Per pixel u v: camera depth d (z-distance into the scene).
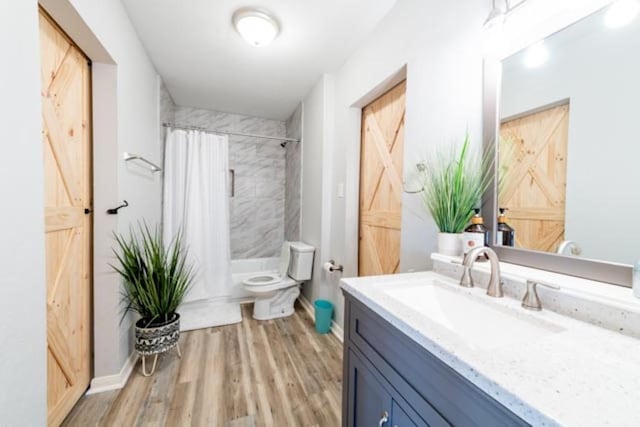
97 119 1.50
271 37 1.78
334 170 2.41
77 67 1.36
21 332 0.72
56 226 1.21
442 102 1.25
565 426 0.35
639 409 0.38
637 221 0.68
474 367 0.48
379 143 1.96
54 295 1.21
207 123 3.39
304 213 2.99
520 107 0.95
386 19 1.67
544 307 0.78
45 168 1.15
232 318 2.52
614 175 0.73
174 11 1.65
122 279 1.63
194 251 2.68
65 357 1.28
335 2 1.57
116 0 1.50
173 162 2.67
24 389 0.73
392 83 1.73
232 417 1.35
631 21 0.69
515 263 0.97
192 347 2.02
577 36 0.80
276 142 3.75
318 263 2.56
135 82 1.83
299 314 2.71
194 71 2.40
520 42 0.93
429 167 1.31
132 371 1.70
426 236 1.35
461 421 0.52
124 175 1.64
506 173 1.00
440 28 1.26
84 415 1.33
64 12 1.11
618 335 0.61
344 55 2.13
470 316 0.88
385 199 1.89
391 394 0.74
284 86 2.71
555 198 0.86
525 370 0.47
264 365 1.81
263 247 3.71
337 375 1.71
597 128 0.76
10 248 0.69
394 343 0.74
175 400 1.45
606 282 0.74
